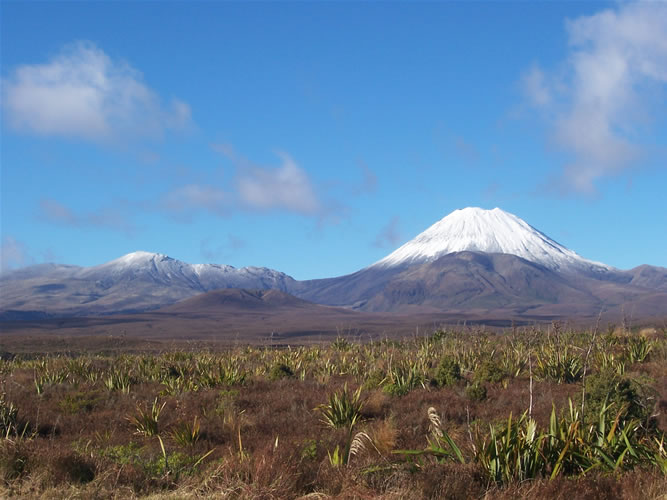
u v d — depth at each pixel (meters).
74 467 10.91
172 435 14.84
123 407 19.56
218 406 18.89
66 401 20.47
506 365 25.31
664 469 9.52
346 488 9.59
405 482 9.51
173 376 27.59
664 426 13.34
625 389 13.10
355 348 40.41
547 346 28.44
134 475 10.79
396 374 22.30
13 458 11.06
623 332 33.75
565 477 9.27
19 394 22.23
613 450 10.39
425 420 15.02
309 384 24.06
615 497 8.81
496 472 9.52
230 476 10.43
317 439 13.60
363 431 13.05
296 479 10.09
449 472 9.50
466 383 22.19
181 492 10.04
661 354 26.19
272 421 16.23
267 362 34.19
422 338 41.38
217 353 41.50
